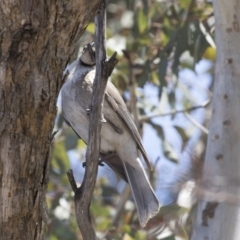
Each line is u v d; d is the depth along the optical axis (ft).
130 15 47.50
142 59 45.03
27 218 20.89
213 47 42.11
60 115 42.68
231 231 26.99
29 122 20.53
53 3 20.01
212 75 50.70
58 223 40.37
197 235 27.32
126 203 44.65
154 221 36.83
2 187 20.44
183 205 33.24
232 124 28.94
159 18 47.47
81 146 47.62
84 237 22.31
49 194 42.55
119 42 44.01
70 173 22.15
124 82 45.44
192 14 42.60
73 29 20.74
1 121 20.27
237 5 30.30
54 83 20.88
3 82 20.20
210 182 18.97
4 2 19.48
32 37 20.06
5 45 19.98
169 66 45.68
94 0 20.70
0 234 20.63
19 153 20.49
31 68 20.39
